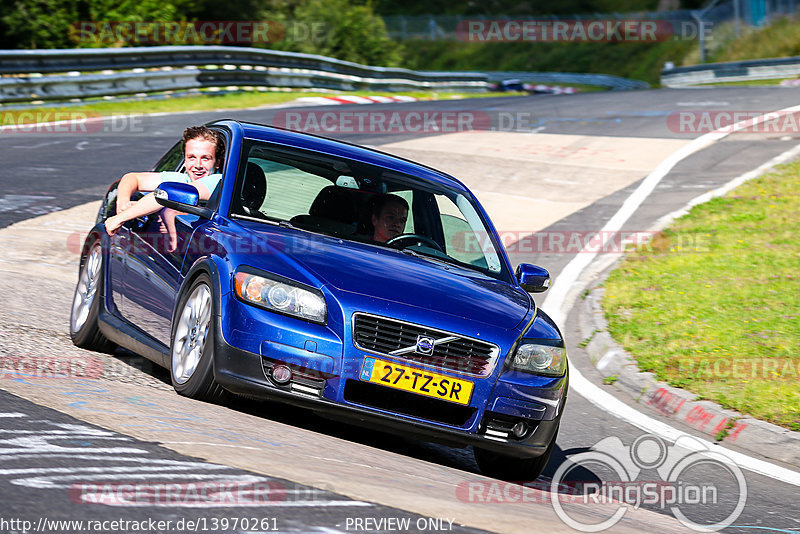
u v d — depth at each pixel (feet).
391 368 54.80
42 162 171.73
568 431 79.87
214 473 38.55
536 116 290.97
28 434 41.27
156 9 360.28
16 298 87.86
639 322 111.75
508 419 57.41
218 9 471.62
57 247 115.65
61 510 31.30
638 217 165.89
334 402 54.39
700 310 115.96
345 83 396.78
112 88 266.16
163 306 63.62
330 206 66.64
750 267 133.49
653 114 288.30
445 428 55.83
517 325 59.36
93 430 43.65
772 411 83.97
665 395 89.97
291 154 69.31
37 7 323.37
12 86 233.55
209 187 66.64
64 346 72.33
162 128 227.20
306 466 43.27
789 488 69.62
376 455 53.67
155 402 53.67
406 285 58.49
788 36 625.41
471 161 205.98
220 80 315.17
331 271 57.41
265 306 55.01
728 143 228.43
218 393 57.57
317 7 519.60
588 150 222.28
